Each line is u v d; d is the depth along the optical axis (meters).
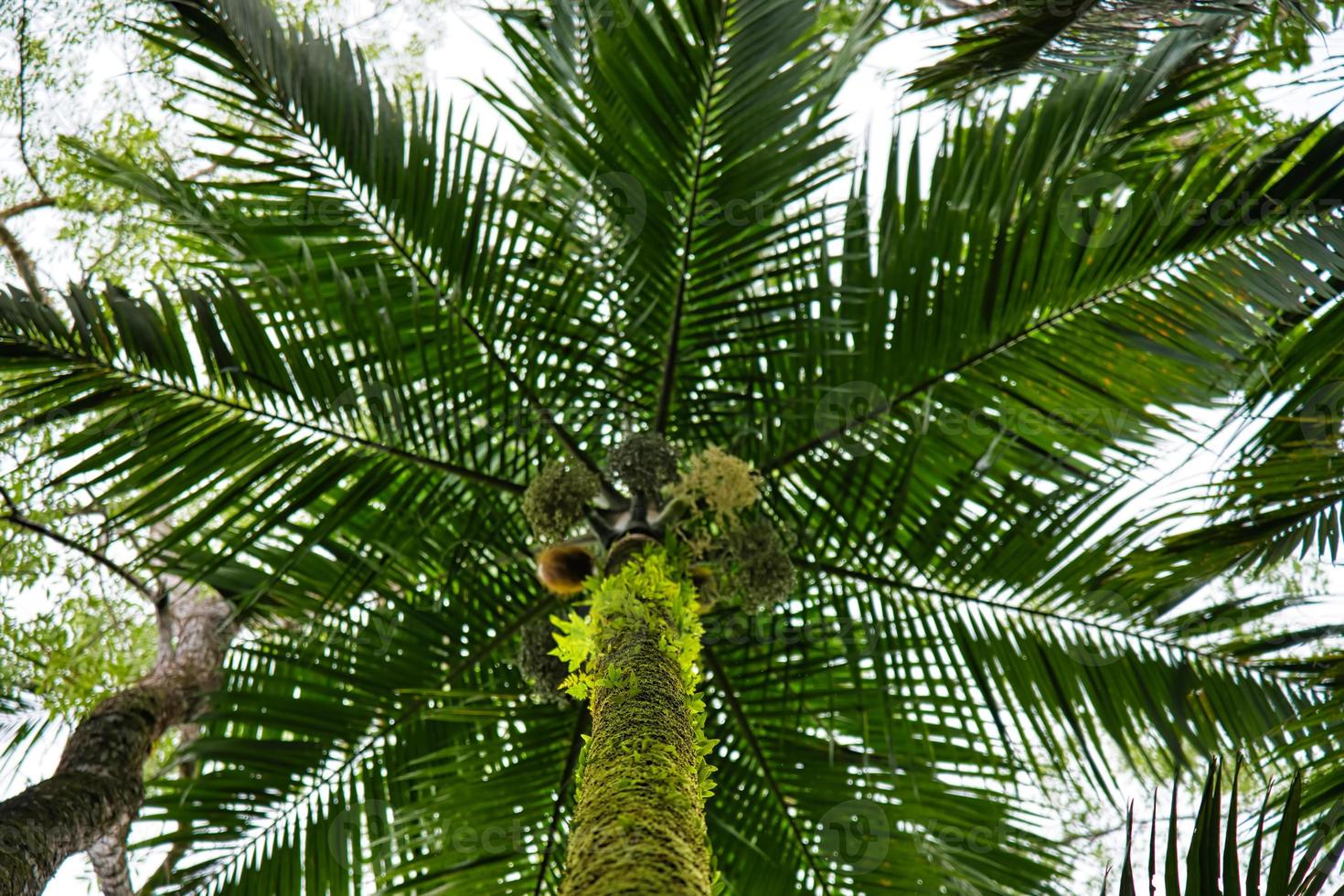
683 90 4.16
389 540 4.43
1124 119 3.85
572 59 4.32
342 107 4.30
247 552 4.59
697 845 1.99
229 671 4.75
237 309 3.99
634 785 2.12
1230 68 3.99
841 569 4.47
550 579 3.95
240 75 4.24
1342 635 4.03
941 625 4.45
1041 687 4.33
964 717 4.43
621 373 4.40
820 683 4.71
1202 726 4.15
